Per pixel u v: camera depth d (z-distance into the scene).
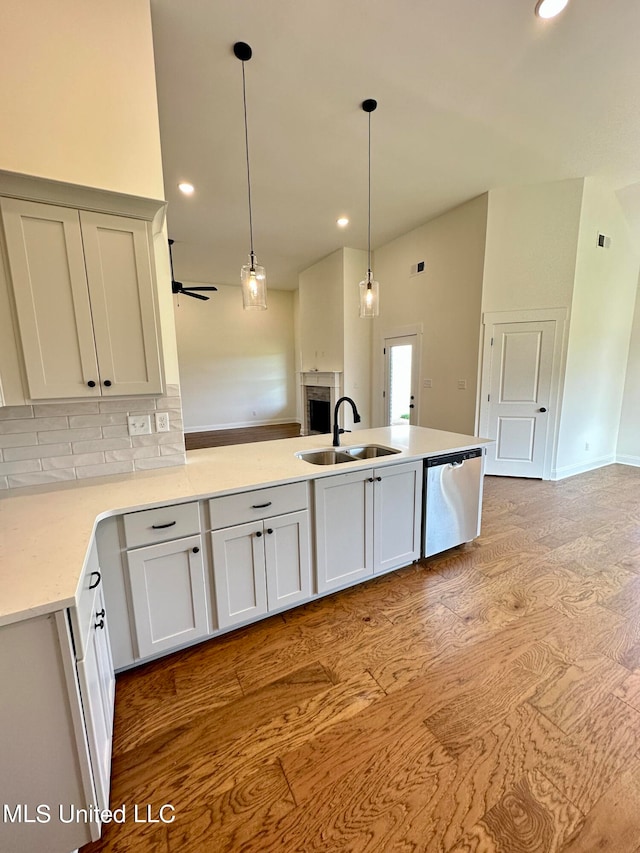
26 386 1.58
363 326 6.33
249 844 1.12
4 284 1.50
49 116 1.64
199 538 1.77
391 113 2.89
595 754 1.37
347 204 4.50
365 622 2.10
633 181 4.07
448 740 1.42
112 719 1.48
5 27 1.55
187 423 8.40
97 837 1.10
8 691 0.95
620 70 2.49
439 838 1.12
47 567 1.10
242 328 8.82
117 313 1.69
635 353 5.07
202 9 2.00
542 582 2.48
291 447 2.63
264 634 2.01
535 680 1.70
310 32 2.16
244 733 1.46
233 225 5.09
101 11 1.69
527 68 2.47
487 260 4.39
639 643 1.93
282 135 3.14
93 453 1.95
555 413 4.42
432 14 2.06
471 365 4.71
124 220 1.65
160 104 2.75
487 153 3.47
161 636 1.74
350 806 1.21
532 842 1.11
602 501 3.92
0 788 0.98
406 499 2.47
